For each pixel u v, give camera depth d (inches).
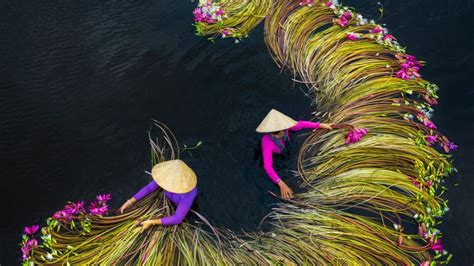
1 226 198.7
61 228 194.5
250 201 204.4
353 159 214.2
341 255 180.5
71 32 288.4
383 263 179.6
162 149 221.1
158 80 258.5
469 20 290.4
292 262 179.5
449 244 188.1
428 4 302.5
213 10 287.9
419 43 277.6
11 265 185.5
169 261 179.8
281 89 250.5
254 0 299.3
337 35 273.7
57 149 228.4
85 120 240.8
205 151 224.2
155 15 299.9
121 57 272.5
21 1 309.6
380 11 299.6
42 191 211.9
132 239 185.6
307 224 192.7
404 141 219.3
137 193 198.1
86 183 214.2
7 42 281.4
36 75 263.4
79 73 263.9
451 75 258.8
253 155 221.5
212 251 183.8
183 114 241.4
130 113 243.0
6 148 228.8
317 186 207.3
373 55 265.1
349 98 243.1
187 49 275.0
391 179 205.0
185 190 186.4
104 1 311.6
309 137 226.1
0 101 249.6
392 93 245.9
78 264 179.5
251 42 276.7
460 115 239.0
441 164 214.1
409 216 196.4
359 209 199.2
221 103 245.3
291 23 282.5
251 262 180.4
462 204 202.1
